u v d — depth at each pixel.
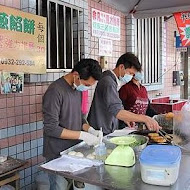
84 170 1.47
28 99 2.60
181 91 6.23
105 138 1.94
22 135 2.57
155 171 1.28
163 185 1.28
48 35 2.76
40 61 2.59
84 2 3.20
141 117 2.04
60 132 1.84
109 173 1.43
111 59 3.80
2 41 2.24
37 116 2.71
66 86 1.99
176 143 1.86
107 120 2.32
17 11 2.35
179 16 3.51
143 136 1.89
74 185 1.62
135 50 4.23
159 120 2.31
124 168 1.50
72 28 3.11
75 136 1.83
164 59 5.23
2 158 2.11
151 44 4.74
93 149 1.81
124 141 1.60
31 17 2.47
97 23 3.51
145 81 4.60
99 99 2.30
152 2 3.39
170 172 1.27
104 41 3.65
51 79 2.78
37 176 2.66
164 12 3.49
